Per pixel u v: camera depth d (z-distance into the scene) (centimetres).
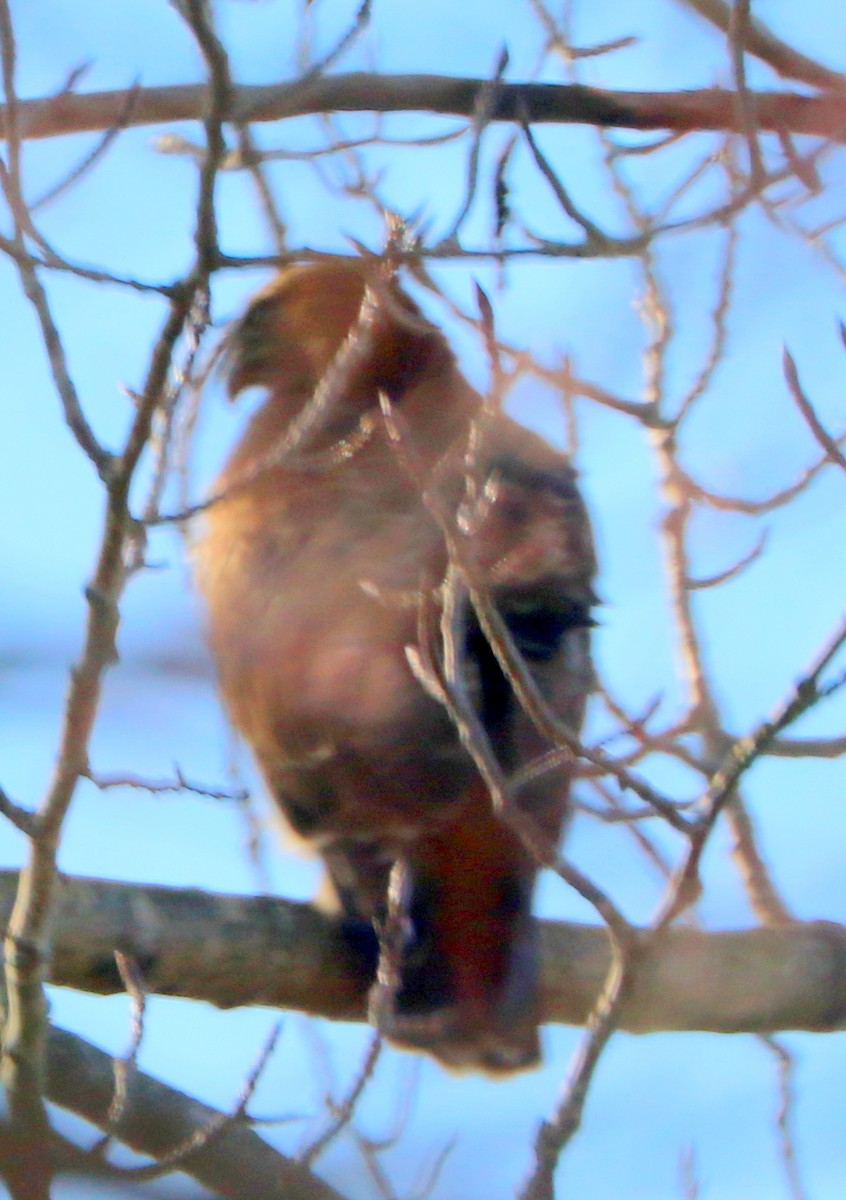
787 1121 730
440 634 748
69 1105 724
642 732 706
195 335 622
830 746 623
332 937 770
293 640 776
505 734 757
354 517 795
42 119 781
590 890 585
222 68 577
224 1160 709
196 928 754
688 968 812
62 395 596
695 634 868
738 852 871
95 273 599
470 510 636
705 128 866
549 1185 586
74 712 617
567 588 795
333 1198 682
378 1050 649
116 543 605
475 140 662
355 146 816
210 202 589
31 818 626
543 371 690
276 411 880
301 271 917
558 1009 802
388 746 758
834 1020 837
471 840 755
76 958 737
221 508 832
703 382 816
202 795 643
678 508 862
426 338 885
